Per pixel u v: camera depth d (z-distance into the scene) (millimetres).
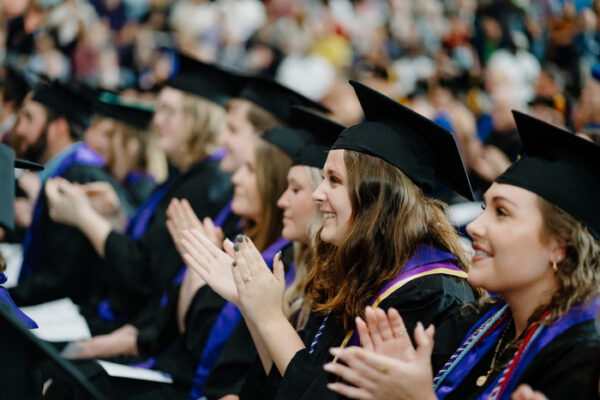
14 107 7859
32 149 6598
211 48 11953
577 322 2279
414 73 11461
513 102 9953
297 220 3684
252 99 5121
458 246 3152
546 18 12375
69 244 6023
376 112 3137
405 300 2932
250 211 4285
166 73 9461
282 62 11602
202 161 5660
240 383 3941
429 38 12469
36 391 2467
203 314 4375
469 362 2578
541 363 2275
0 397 2312
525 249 2287
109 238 5477
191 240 3320
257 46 12039
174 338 4793
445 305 2922
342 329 3100
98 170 6484
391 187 2982
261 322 2971
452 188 3275
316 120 3840
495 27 11992
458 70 10734
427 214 3059
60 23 11070
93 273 6086
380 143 3010
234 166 5160
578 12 11156
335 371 2258
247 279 2982
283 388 2836
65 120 6590
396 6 12781
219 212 5477
